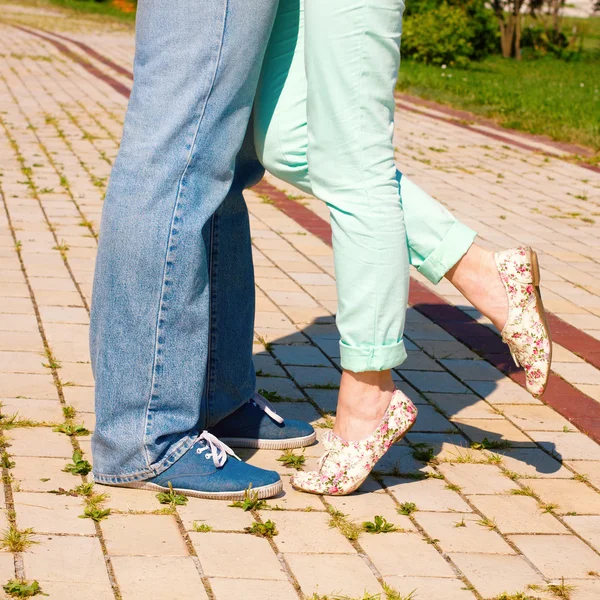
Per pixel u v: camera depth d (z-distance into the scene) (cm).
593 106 1539
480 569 253
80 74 1508
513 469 324
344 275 273
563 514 291
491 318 286
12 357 389
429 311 511
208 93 267
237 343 318
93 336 287
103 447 285
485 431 356
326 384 391
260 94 282
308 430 332
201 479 282
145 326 276
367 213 268
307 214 725
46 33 2262
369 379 283
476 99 1580
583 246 691
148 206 271
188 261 274
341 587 238
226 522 270
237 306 315
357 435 289
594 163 1064
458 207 794
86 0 3584
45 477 288
